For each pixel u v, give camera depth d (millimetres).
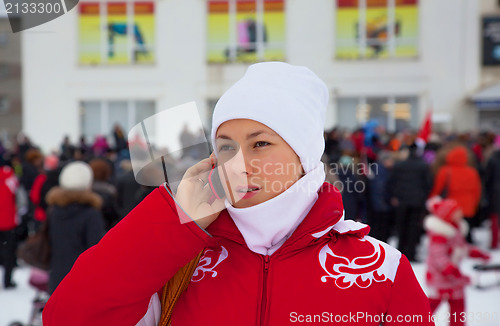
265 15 14695
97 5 14633
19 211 6789
